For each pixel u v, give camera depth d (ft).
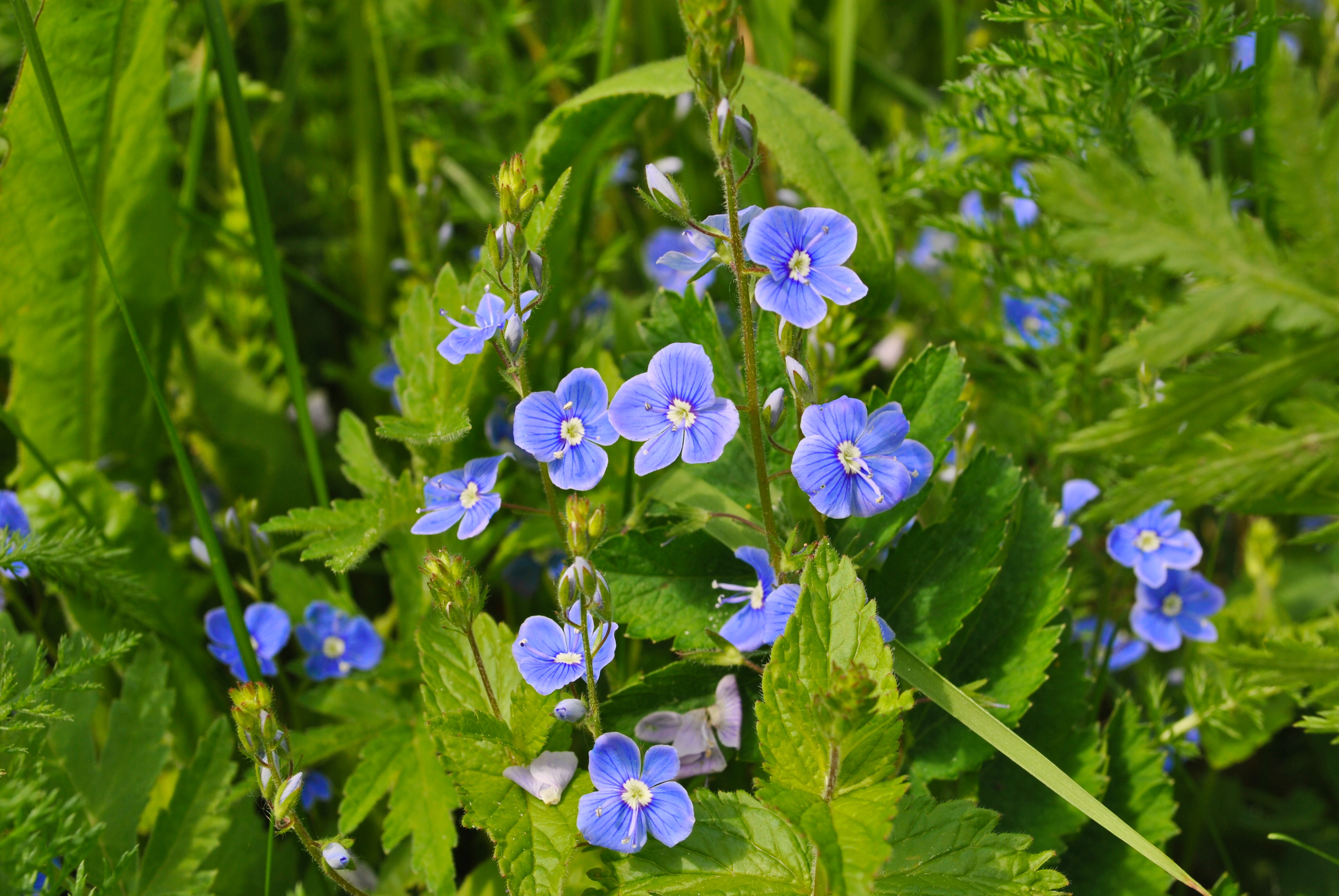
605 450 0.75
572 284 0.93
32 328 0.87
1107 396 0.90
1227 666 0.75
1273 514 0.73
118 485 0.91
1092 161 0.66
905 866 0.71
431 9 1.12
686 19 0.67
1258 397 0.67
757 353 0.78
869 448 0.70
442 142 1.06
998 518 0.76
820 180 0.81
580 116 0.84
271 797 0.71
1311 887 0.86
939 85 1.29
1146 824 0.78
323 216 1.18
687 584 0.76
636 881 0.70
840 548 0.75
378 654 0.83
